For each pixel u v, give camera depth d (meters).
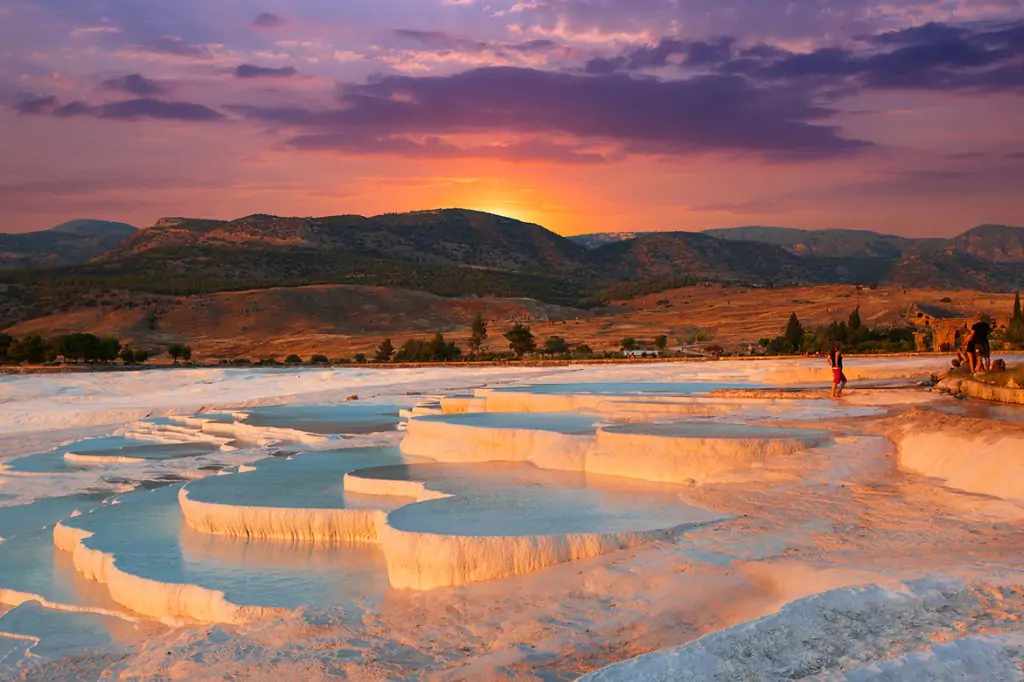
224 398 47.88
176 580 14.08
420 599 11.75
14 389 55.69
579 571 11.72
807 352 80.19
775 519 13.07
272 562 14.95
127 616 13.99
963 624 8.14
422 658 9.65
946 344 55.00
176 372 62.38
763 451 16.72
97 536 17.05
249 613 12.65
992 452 14.29
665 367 51.53
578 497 15.45
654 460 17.08
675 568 11.25
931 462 15.46
